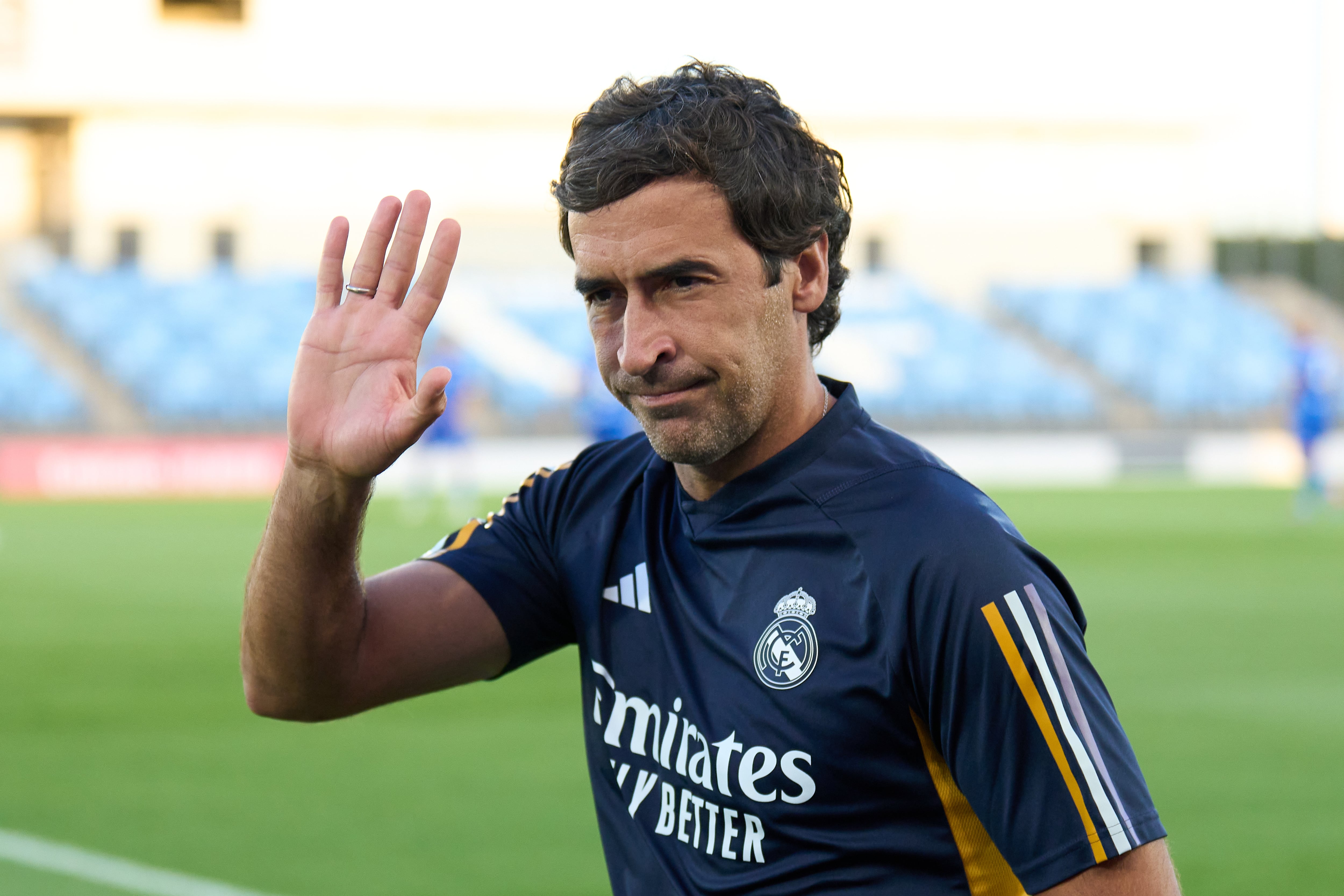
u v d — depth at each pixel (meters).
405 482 21.77
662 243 1.42
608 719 1.71
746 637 1.54
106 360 21.81
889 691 1.44
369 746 6.16
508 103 25.11
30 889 4.21
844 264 1.72
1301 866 4.51
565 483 1.85
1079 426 23.80
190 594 10.59
